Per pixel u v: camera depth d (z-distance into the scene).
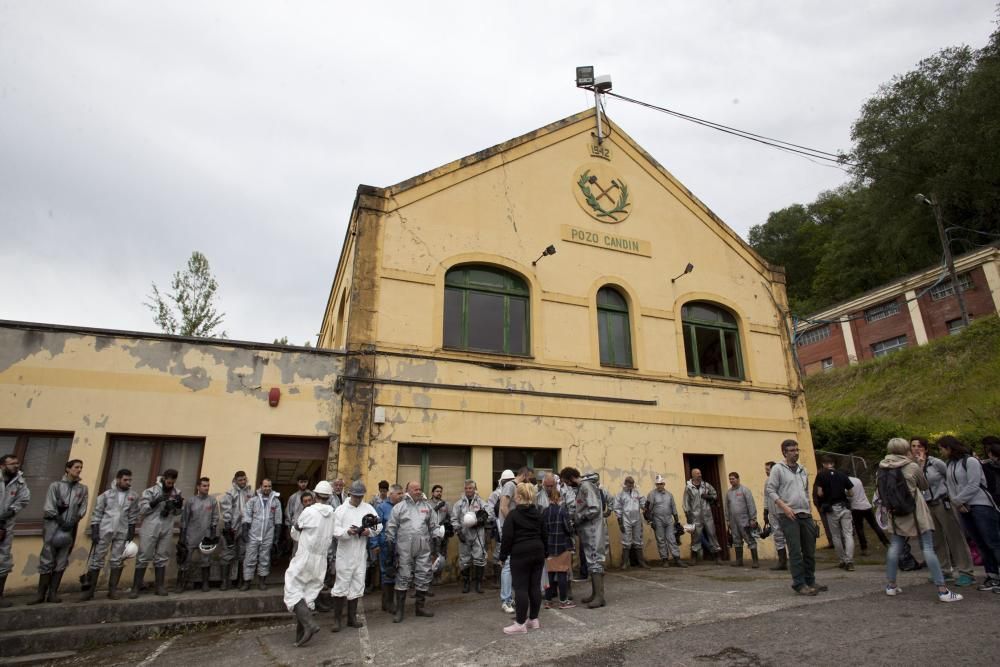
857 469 17.14
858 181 36.62
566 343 12.70
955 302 28.45
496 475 11.34
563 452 11.86
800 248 48.06
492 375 11.74
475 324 12.23
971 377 21.06
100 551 7.85
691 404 13.59
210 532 8.59
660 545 11.20
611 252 13.91
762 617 6.22
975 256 27.53
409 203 12.09
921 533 6.47
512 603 7.46
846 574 8.77
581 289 13.27
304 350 10.46
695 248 15.10
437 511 9.35
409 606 8.21
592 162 14.48
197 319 24.95
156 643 6.96
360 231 11.51
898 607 6.15
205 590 8.45
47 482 8.89
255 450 9.76
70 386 9.12
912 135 31.84
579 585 9.29
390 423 10.61
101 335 9.45
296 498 9.41
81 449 8.94
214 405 9.73
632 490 11.29
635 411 12.85
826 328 35.47
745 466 13.70
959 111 29.84
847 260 39.50
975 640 4.88
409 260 11.74
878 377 25.42
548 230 13.34
